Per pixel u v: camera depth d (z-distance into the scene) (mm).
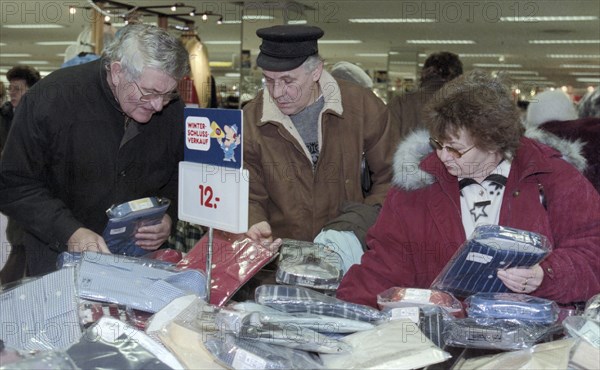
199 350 1205
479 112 1523
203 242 1707
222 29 11484
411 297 1467
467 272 1509
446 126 1556
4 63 20281
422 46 14508
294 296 1395
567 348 1229
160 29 1859
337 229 2117
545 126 2848
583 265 1533
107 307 1341
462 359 1285
